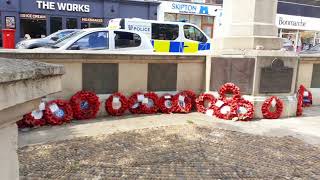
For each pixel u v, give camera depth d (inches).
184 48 575.5
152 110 314.2
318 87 396.8
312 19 1379.2
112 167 177.0
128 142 219.1
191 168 179.9
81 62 288.2
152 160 188.4
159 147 210.7
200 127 265.3
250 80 312.2
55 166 175.5
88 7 1042.7
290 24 1334.9
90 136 231.5
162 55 319.6
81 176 165.0
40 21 996.6
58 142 215.9
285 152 213.0
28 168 171.2
